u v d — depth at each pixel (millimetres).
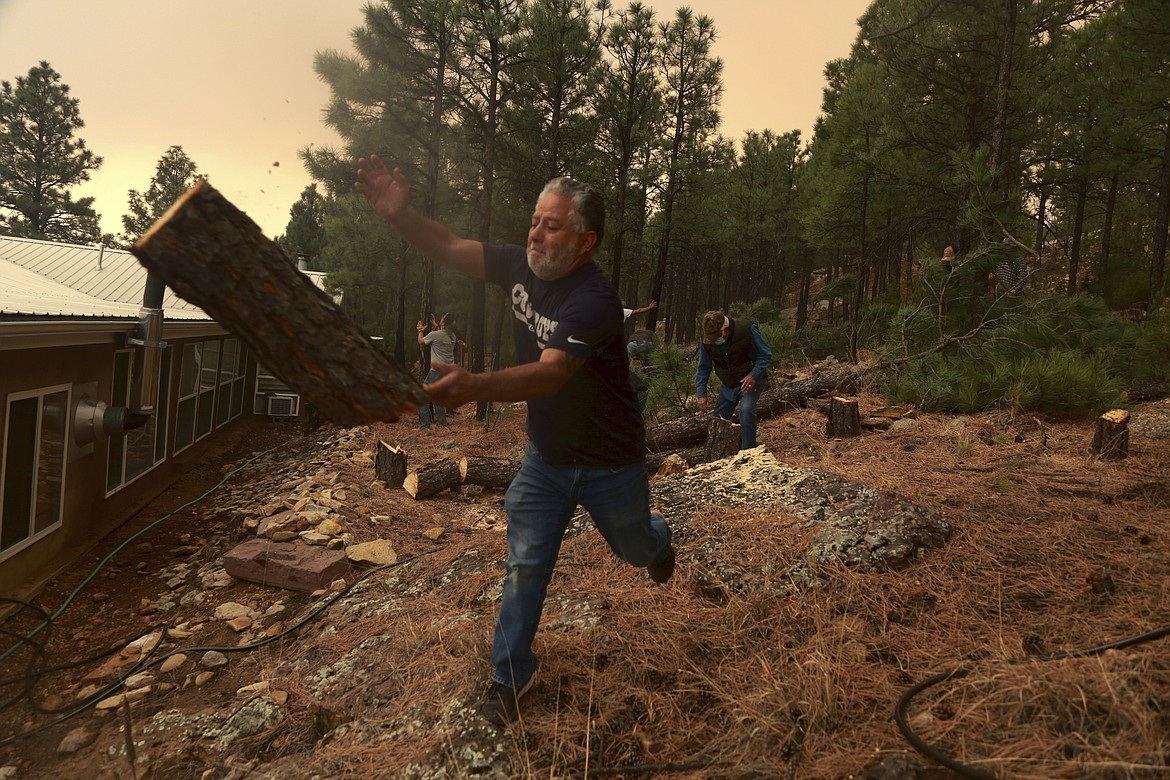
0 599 4965
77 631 4801
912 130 14711
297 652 3797
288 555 5066
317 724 2961
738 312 19500
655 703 2512
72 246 14430
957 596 2969
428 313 19484
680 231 22469
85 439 6754
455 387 1789
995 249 9039
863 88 15125
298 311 1834
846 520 3527
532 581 2412
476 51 15078
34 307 5684
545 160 18984
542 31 15656
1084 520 3615
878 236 18250
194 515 7941
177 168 42906
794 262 34094
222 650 4039
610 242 20109
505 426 12359
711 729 2391
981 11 12805
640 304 43094
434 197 17031
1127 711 2035
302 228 39031
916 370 8805
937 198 15125
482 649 2875
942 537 3389
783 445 7312
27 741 3324
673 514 4059
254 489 8852
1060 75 15180
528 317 2369
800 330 17141
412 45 16125
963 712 2207
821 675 2422
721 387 6906
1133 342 9188
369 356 1871
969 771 1931
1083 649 2449
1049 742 2018
